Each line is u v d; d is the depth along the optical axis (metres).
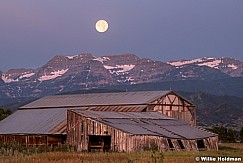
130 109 119.56
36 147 92.25
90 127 92.94
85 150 92.38
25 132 109.75
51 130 106.06
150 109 119.31
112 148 89.50
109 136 93.81
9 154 74.62
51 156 65.88
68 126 97.00
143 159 61.75
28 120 119.19
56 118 114.62
